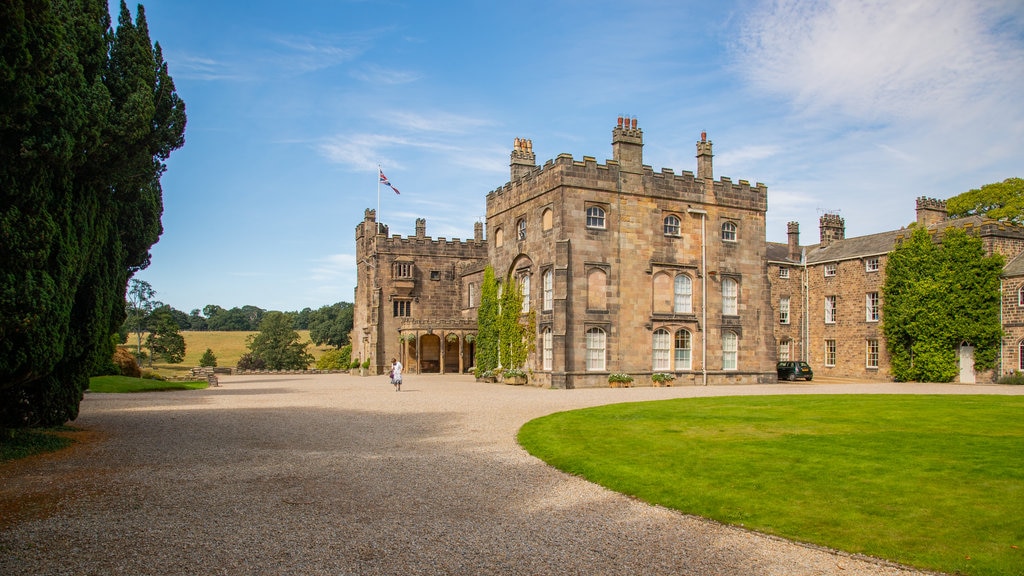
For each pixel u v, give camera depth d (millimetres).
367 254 69125
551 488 12984
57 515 10766
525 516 11055
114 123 15539
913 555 9094
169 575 8266
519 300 44656
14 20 11016
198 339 136000
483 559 8992
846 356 56906
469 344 65500
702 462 14914
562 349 39562
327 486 12961
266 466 14852
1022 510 10805
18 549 9125
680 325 43531
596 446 17125
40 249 13383
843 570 8703
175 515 10852
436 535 9969
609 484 13172
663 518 11000
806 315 61062
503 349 46188
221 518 10695
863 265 55719
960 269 47094
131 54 16891
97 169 15898
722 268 45375
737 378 45312
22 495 12078
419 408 27031
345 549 9289
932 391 36250
